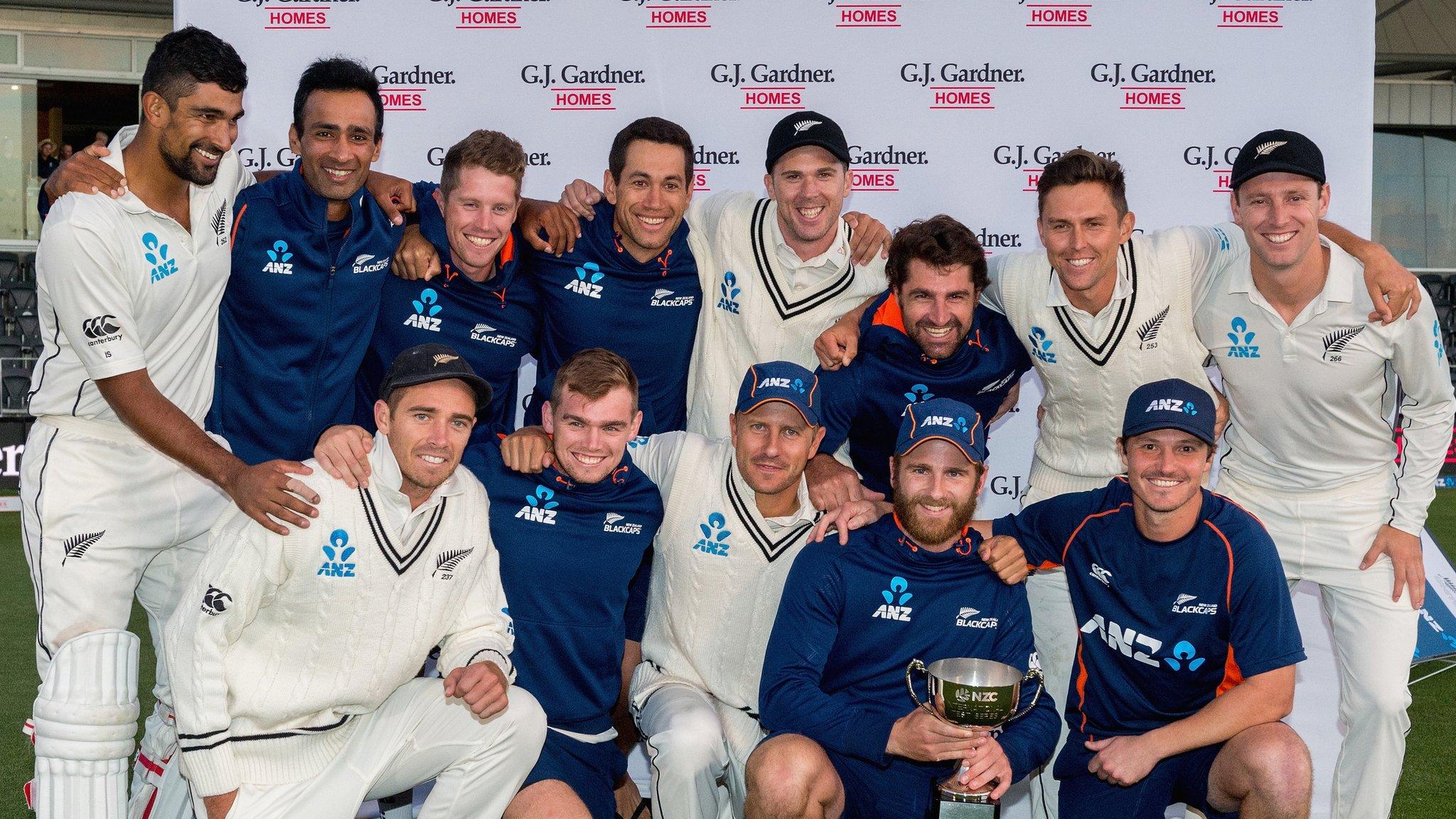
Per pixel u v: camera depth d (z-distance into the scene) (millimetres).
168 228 2383
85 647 2307
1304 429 2783
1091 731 2549
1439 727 3777
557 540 2465
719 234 2961
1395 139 10703
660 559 2639
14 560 6027
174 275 2398
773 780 2232
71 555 2398
